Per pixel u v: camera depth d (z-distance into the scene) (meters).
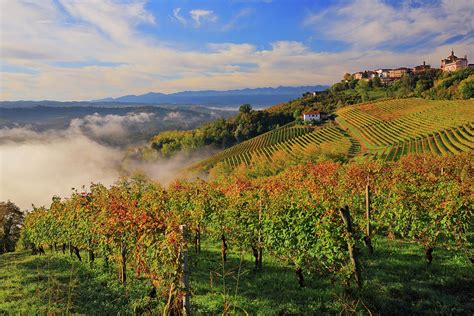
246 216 16.44
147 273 12.45
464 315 9.95
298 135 138.88
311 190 18.28
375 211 20.92
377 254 15.88
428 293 11.41
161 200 20.52
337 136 122.00
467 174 27.17
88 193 22.08
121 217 14.51
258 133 190.12
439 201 15.87
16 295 13.47
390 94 197.00
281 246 14.41
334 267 12.63
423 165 31.14
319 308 10.90
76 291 13.83
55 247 29.45
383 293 11.55
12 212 55.47
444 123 94.56
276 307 11.11
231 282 14.01
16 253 33.34
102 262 19.09
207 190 21.88
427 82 177.12
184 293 9.62
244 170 85.94
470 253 14.23
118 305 12.12
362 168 27.56
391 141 94.81
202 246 21.41
